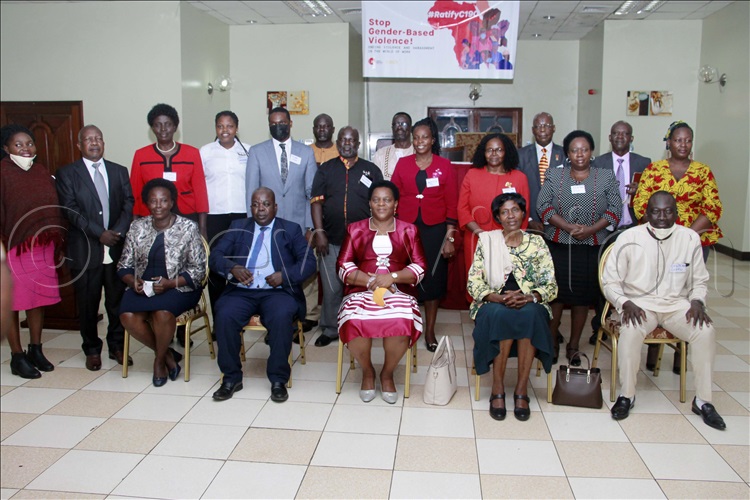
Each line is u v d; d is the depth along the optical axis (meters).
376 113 9.94
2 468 2.47
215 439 2.72
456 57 7.12
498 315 2.92
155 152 3.78
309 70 8.49
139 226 3.38
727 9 7.51
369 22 7.06
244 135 8.76
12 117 7.58
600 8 7.63
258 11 7.72
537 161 4.14
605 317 3.32
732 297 5.46
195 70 7.61
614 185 3.55
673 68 8.34
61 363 3.70
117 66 7.33
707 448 2.63
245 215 4.16
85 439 2.71
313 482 2.37
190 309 3.50
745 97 7.09
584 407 3.07
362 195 3.83
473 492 2.29
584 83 9.30
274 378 3.15
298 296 3.46
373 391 3.15
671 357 3.86
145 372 3.56
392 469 2.46
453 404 3.12
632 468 2.47
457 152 5.20
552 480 2.38
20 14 7.41
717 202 3.43
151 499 2.25
